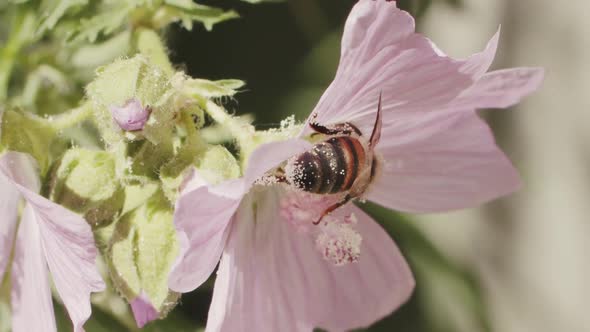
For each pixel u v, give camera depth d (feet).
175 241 0.65
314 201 0.67
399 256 0.71
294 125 0.66
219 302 0.65
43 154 0.67
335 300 0.70
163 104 0.64
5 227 0.66
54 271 0.64
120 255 0.65
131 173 0.64
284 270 0.69
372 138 0.65
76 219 0.61
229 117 0.66
